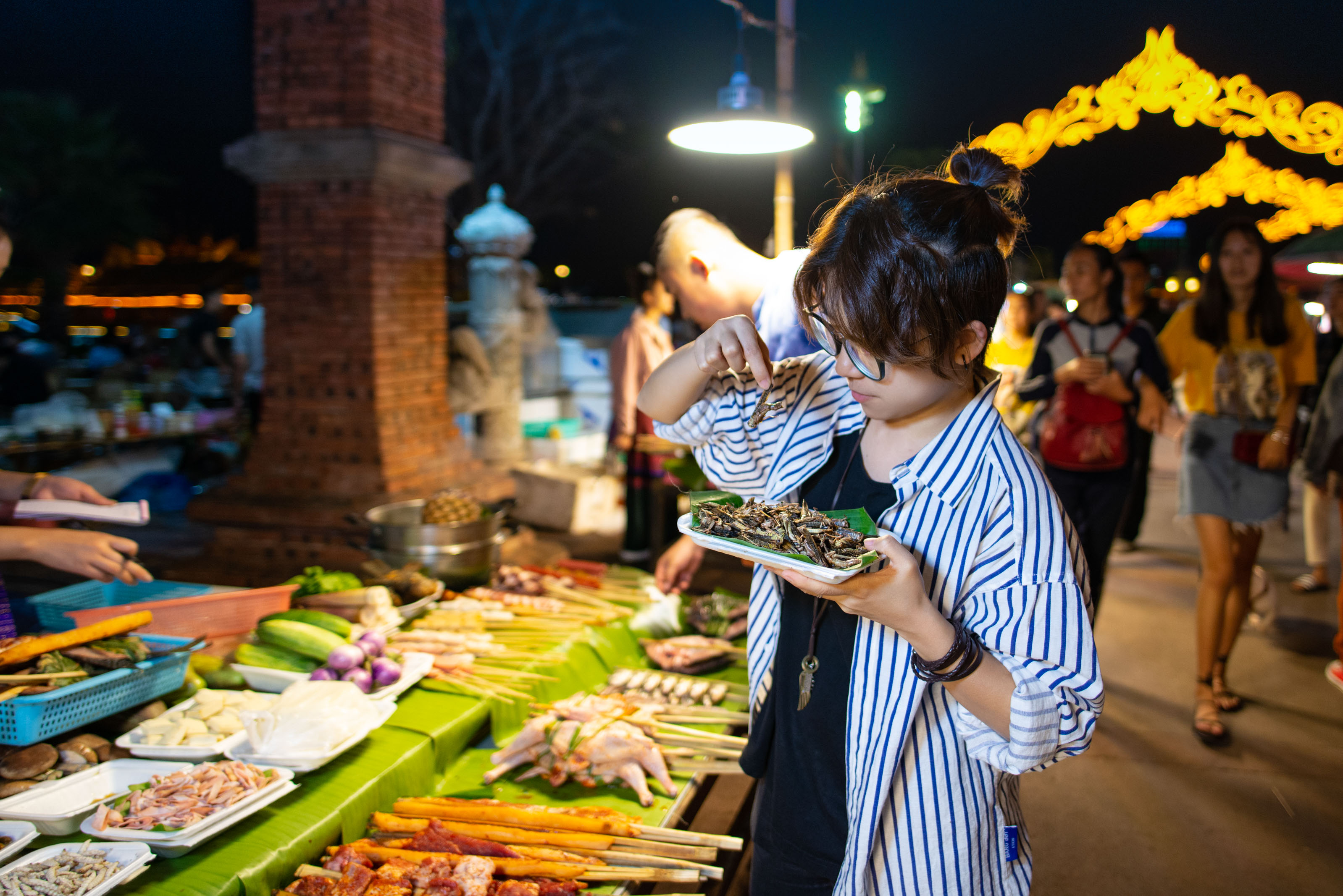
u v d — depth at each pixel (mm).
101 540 2170
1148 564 6508
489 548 3371
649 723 2391
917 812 1339
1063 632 1200
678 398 1571
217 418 8039
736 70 3496
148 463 7898
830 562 1170
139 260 22641
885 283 1136
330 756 1979
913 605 1171
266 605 2871
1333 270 9344
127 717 2131
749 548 1238
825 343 1268
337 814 1865
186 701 2244
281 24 4914
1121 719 4113
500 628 3008
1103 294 4156
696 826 3113
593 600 3322
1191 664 4723
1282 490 3904
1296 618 5406
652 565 5762
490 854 1853
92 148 21156
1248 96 4461
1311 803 3424
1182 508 4082
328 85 4883
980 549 1278
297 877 1755
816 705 1451
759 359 1442
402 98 5168
